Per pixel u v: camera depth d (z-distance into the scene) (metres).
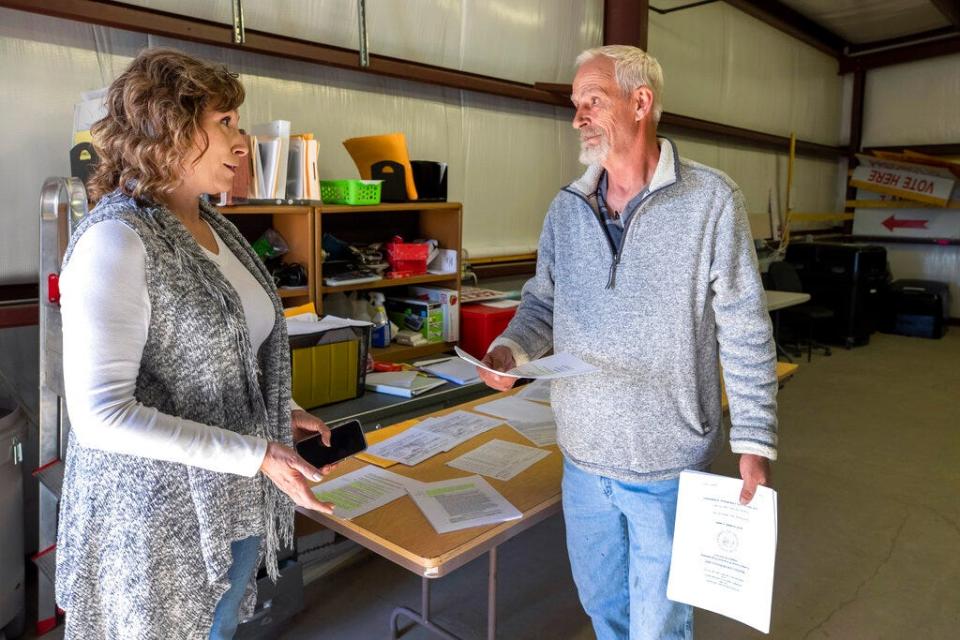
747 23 6.91
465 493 1.71
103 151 1.13
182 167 1.13
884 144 8.63
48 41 2.53
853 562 2.87
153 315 1.08
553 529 3.14
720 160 6.85
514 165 4.53
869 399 5.20
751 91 7.14
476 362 1.45
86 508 1.13
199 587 1.16
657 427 1.46
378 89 3.63
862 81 8.62
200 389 1.14
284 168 2.69
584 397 1.53
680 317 1.44
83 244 1.04
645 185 1.50
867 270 7.07
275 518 1.37
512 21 4.29
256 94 3.12
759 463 1.38
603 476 1.53
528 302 1.83
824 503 3.43
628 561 1.64
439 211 3.56
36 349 2.63
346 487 1.75
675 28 5.96
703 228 1.41
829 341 7.25
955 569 2.81
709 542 1.41
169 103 1.07
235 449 1.09
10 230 2.54
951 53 7.88
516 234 4.66
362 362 2.72
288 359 1.38
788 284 6.32
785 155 7.90
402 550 1.44
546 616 2.47
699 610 2.54
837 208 9.06
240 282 1.28
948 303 7.99
